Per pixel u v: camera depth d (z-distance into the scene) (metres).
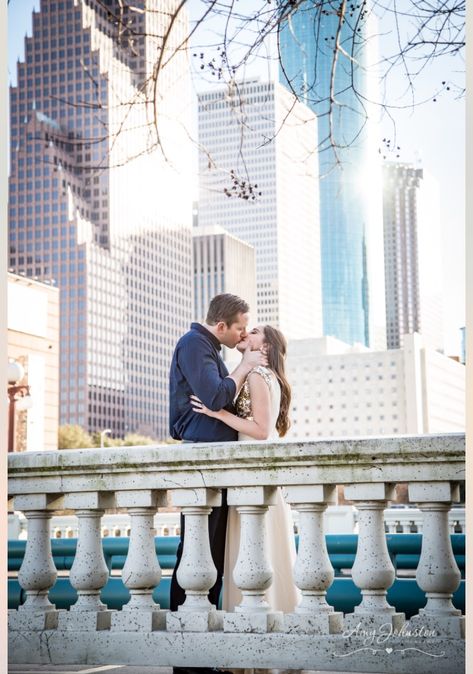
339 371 165.75
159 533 10.15
